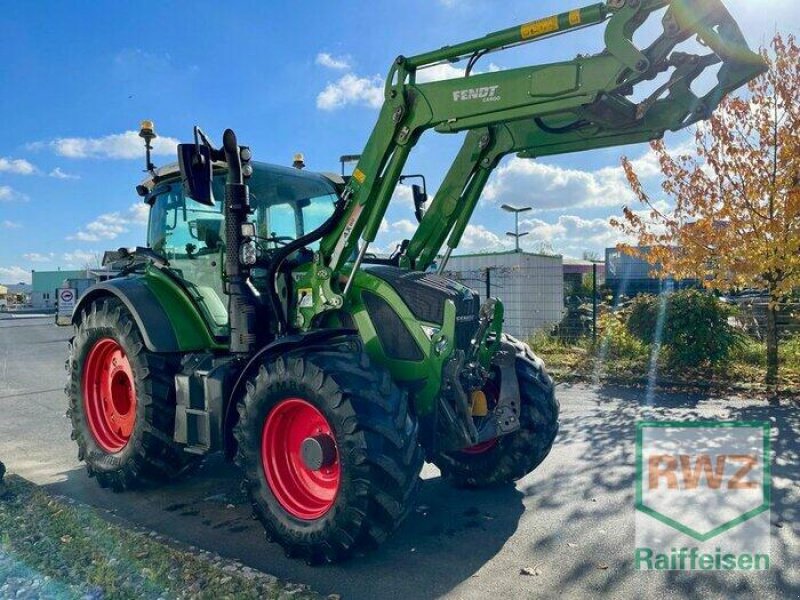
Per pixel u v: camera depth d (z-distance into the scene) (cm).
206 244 463
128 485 455
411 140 376
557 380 910
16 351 1466
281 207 476
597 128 398
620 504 420
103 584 296
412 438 332
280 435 369
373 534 324
